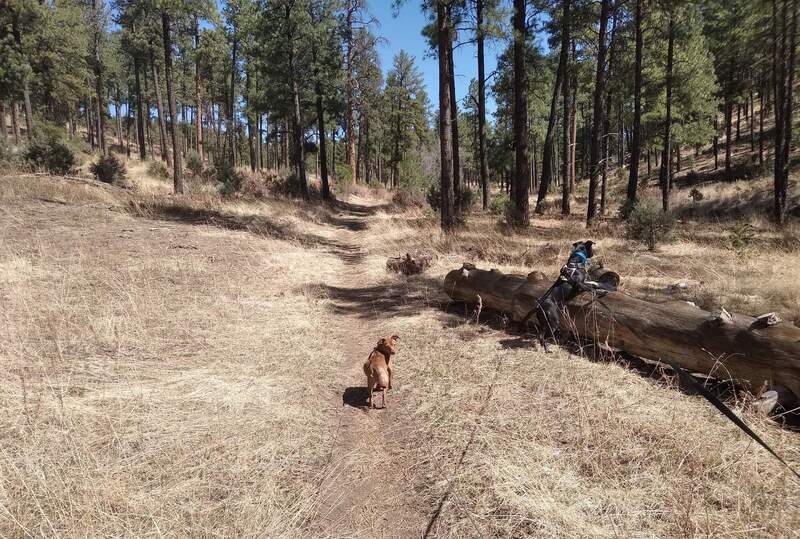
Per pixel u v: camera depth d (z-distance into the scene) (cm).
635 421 381
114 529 261
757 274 834
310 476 339
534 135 3769
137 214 1375
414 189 3006
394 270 1024
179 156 1958
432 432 392
